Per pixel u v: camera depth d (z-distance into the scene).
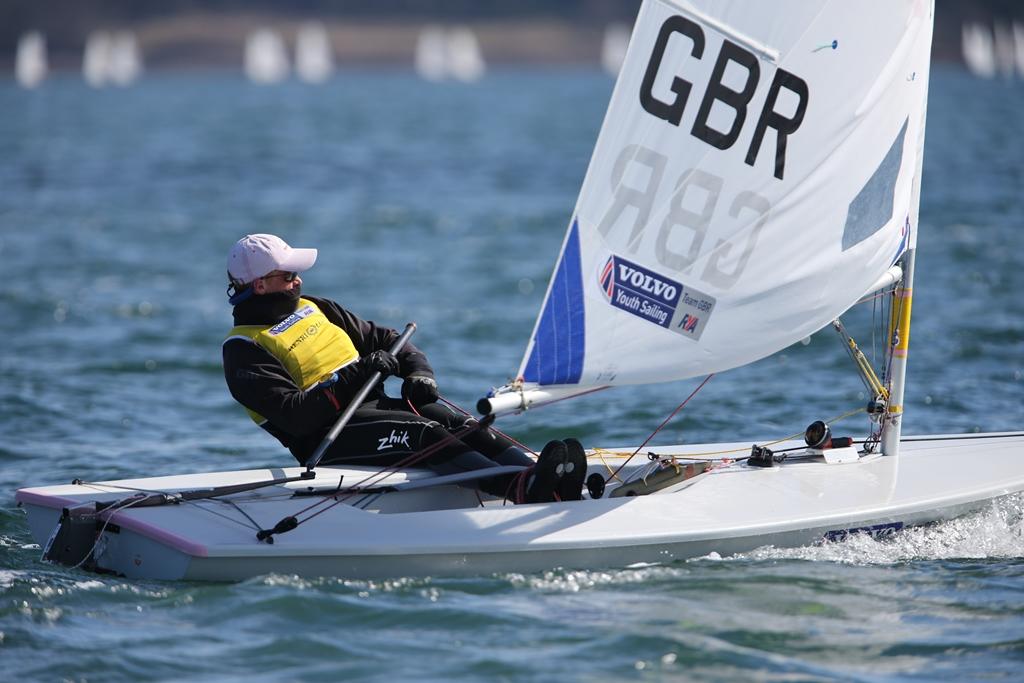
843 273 19.45
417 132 170.38
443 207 83.12
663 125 18.48
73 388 35.03
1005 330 40.38
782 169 18.89
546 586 17.39
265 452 28.58
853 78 19.02
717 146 18.69
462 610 16.52
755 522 18.69
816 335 41.00
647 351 18.80
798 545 19.00
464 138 155.62
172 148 141.12
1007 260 54.09
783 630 16.02
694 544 18.41
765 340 19.23
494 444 20.25
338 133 169.25
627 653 15.30
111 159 125.44
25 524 21.84
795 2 18.61
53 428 30.69
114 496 19.42
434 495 20.25
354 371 19.77
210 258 61.78
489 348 40.47
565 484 19.34
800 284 19.22
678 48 18.47
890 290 21.28
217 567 17.27
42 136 166.62
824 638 15.79
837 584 17.61
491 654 15.27
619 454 22.66
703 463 20.98
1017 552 19.28
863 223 19.45
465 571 17.70
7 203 86.06
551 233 70.12
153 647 15.52
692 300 18.83
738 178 18.80
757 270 19.00
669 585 17.47
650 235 18.61
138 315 46.69
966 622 16.30
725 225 18.83
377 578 17.53
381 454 20.00
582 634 15.85
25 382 35.53
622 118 18.38
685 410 31.70
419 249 64.50
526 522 18.33
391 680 14.64
